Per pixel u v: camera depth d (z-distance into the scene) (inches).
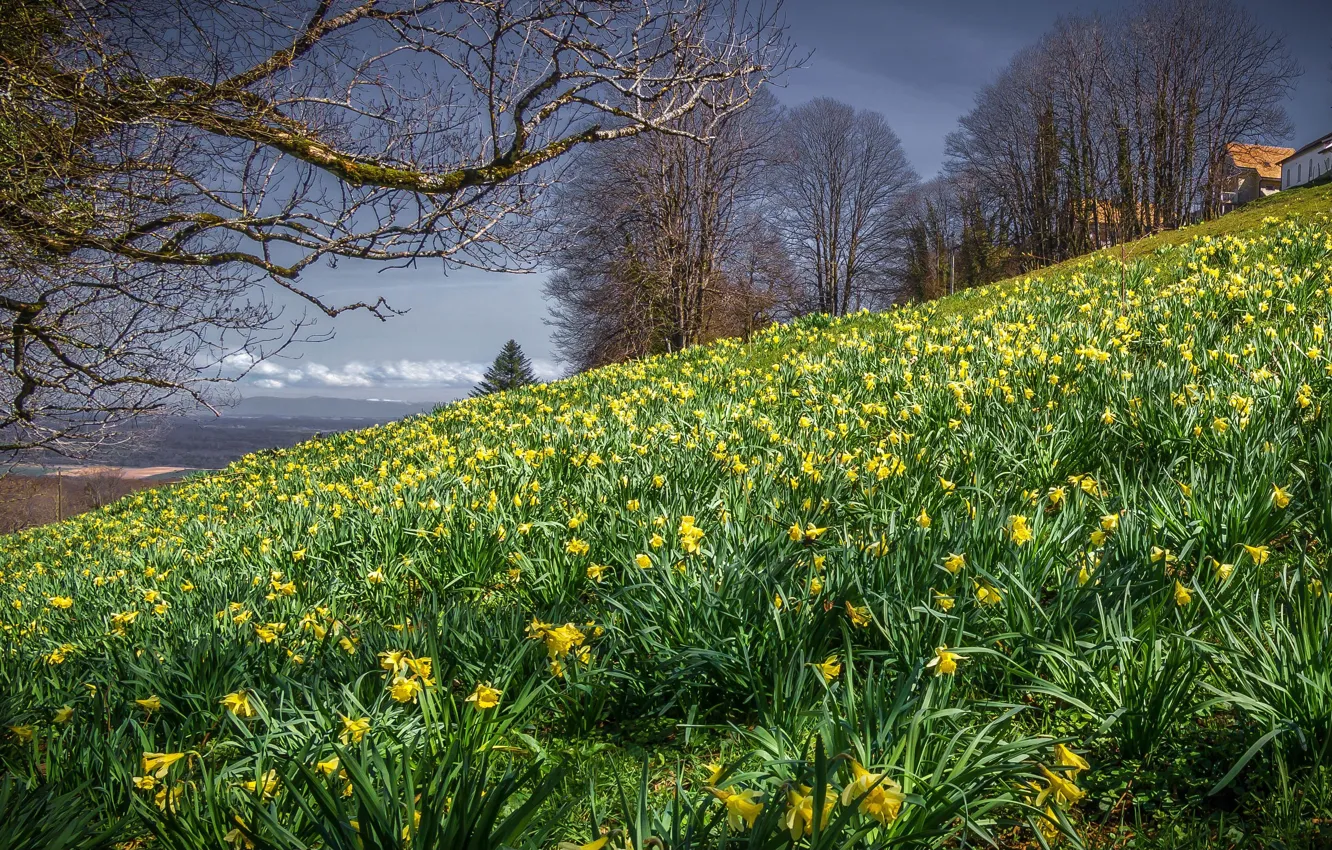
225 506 422.6
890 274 2202.3
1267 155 2768.2
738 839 63.2
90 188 182.7
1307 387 184.5
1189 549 124.2
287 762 94.1
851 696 86.4
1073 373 247.4
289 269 194.5
